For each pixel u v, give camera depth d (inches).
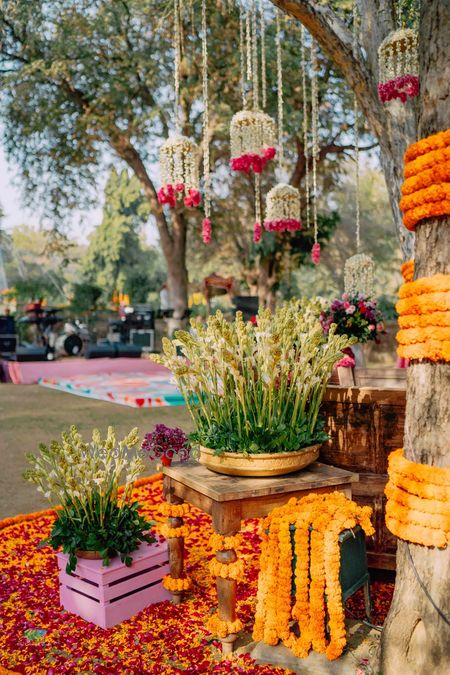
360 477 120.7
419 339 82.7
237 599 116.0
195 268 1203.2
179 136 253.3
